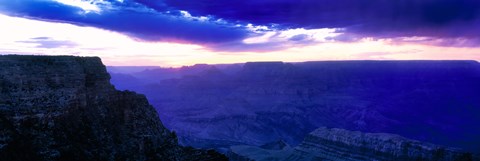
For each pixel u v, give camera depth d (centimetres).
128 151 8356
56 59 7694
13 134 6669
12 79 6950
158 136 9350
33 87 7181
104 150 7875
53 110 7362
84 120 7906
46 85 7381
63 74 7681
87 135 7794
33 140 6869
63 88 7625
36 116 7069
